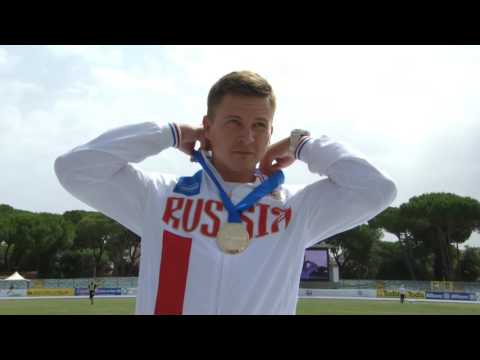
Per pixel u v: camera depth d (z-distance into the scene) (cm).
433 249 7325
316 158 290
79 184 273
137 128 288
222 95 261
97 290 5616
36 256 7662
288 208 275
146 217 272
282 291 260
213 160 284
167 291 252
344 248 7788
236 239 254
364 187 274
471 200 6912
